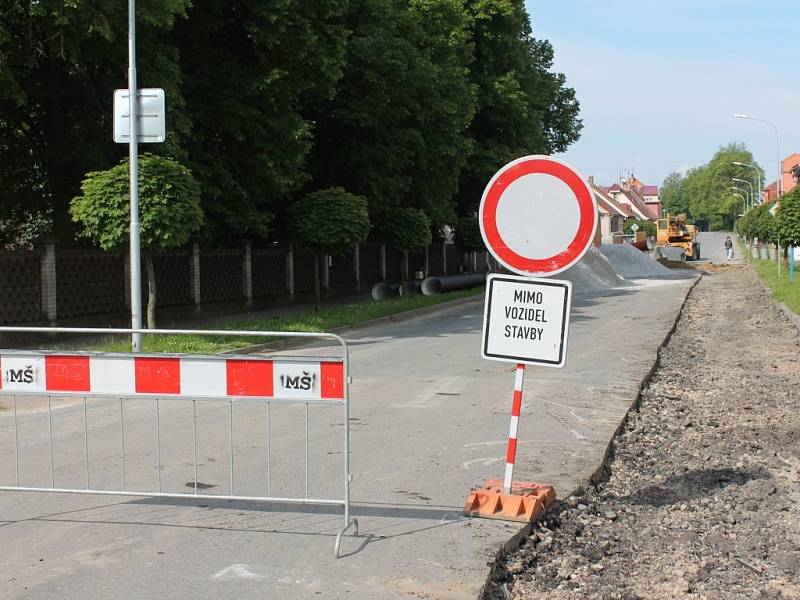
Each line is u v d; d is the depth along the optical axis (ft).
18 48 59.21
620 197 497.87
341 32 74.64
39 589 14.98
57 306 59.93
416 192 105.19
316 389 18.39
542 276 18.79
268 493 18.99
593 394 36.17
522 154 129.59
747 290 113.70
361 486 21.72
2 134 73.87
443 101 97.76
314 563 16.16
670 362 48.03
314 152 94.68
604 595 15.28
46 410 33.71
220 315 80.79
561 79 154.61
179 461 24.40
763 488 22.63
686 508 21.06
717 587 15.87
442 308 93.61
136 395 19.44
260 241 94.02
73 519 19.11
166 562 16.28
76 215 54.24
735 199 564.30
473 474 22.97
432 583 15.14
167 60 61.05
